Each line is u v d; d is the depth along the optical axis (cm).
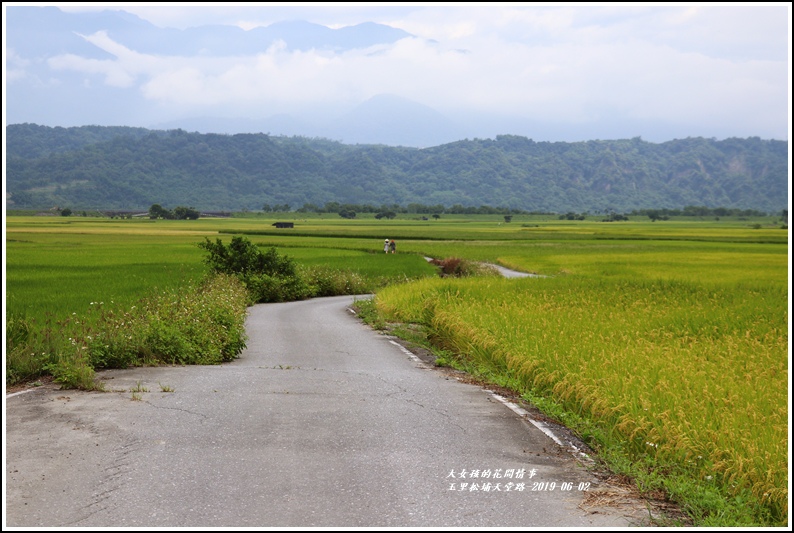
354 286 3891
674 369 953
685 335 1384
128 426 762
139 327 1316
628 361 993
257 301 3188
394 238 10100
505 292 2170
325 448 689
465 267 4625
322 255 5912
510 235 11150
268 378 1092
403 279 4094
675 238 9875
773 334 1401
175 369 1192
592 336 1220
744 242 8894
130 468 619
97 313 1683
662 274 4006
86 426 762
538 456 695
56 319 1602
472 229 14262
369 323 2170
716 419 742
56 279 3048
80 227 12331
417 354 1508
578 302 1945
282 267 3484
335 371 1197
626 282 2566
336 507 538
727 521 547
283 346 1588
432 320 1695
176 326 1374
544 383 1007
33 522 502
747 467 633
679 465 675
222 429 754
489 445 723
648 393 819
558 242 9106
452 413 865
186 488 571
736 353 1170
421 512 533
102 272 3534
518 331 1279
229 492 564
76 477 595
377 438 730
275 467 627
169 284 2778
